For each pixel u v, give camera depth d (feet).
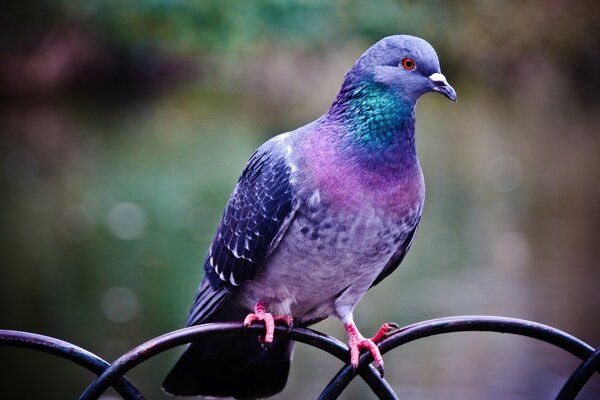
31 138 92.17
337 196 16.24
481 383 31.22
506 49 111.34
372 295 40.68
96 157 80.84
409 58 16.43
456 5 93.15
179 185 68.13
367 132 16.35
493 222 56.13
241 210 17.57
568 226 54.39
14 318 38.50
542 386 31.19
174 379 17.61
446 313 37.52
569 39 111.45
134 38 102.17
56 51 118.52
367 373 14.80
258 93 98.02
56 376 33.55
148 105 120.26
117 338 36.24
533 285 41.60
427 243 51.13
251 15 80.28
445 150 87.35
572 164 78.02
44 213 59.72
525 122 107.65
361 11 80.79
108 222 57.06
